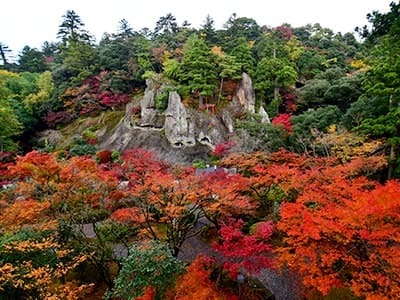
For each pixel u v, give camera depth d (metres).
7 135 31.27
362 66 34.06
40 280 8.97
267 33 52.56
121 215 12.77
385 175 17.88
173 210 11.77
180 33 51.25
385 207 7.73
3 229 11.23
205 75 36.41
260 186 18.09
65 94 41.62
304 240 8.95
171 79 38.66
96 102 41.88
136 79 43.31
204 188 12.75
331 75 35.78
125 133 37.09
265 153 21.92
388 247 8.37
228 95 38.28
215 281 11.40
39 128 42.28
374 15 14.07
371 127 15.39
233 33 47.81
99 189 13.36
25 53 59.47
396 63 13.86
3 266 8.98
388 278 7.47
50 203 11.86
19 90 43.62
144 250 10.09
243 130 28.20
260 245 9.96
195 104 36.69
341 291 10.53
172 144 34.72
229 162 21.12
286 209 10.18
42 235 11.11
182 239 13.34
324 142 20.36
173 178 13.51
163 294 9.63
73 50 45.25
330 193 11.55
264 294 11.34
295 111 36.09
